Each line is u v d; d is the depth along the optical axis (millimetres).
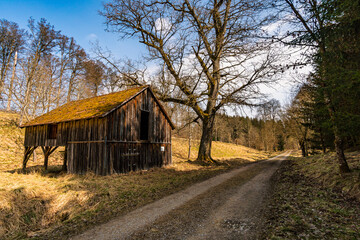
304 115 23406
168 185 9750
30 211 6871
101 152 12492
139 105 15352
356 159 9516
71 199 7688
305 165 13625
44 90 25375
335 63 6062
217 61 18703
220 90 17938
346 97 6020
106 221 5562
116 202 7230
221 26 17094
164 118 17984
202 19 15609
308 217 4953
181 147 33312
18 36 30328
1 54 30797
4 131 24312
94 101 17359
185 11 16000
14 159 20125
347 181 7066
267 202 6680
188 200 7242
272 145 61938
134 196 7898
